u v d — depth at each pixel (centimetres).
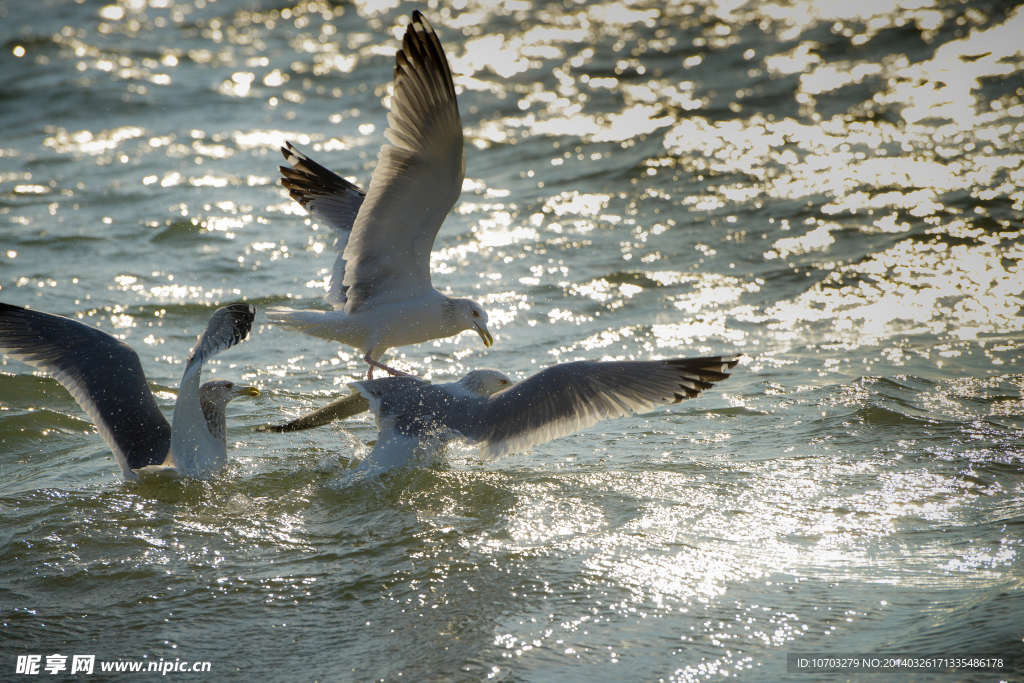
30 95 2989
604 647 606
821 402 1086
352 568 723
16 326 901
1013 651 566
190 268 1692
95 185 2189
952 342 1289
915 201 1889
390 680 580
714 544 744
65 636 638
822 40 3250
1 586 704
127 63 3419
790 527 770
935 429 985
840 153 2239
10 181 2214
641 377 902
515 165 2352
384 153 968
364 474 905
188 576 717
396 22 4062
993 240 1667
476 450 994
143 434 916
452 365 1308
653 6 4112
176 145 2517
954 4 3450
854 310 1446
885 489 838
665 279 1625
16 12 4353
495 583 693
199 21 4175
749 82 2884
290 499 860
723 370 866
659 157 2311
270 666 599
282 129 2656
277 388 1231
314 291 1584
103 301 1527
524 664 591
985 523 760
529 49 3491
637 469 916
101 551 757
